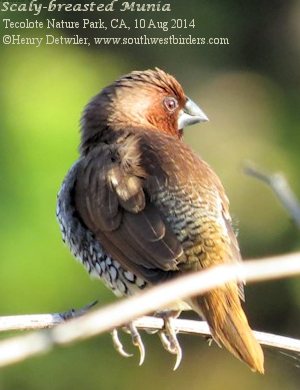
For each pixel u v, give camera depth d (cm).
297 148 1731
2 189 1350
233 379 1494
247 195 1645
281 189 664
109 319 471
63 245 1347
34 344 469
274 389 1491
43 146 1384
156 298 475
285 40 1827
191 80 1770
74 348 1427
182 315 1447
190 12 1786
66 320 816
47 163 1371
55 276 1343
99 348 1437
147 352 1468
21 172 1360
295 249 1609
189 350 1498
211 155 1708
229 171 1694
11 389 1404
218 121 1748
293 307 1573
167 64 1766
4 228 1338
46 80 1545
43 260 1340
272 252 1612
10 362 475
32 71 1555
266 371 1491
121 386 1440
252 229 1625
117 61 1714
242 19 1817
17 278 1335
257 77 1806
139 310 473
